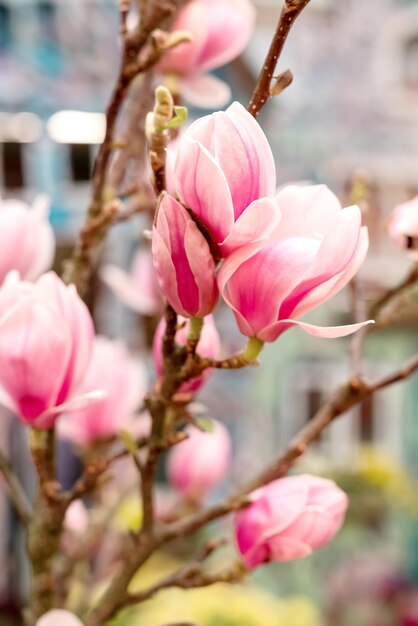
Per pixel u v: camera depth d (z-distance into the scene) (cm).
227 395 298
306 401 302
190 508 117
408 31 296
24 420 81
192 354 75
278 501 83
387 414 304
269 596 274
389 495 273
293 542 83
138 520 122
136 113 96
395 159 299
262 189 71
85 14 267
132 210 96
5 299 80
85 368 80
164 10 83
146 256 112
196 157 69
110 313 237
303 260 71
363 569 284
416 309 261
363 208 90
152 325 113
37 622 86
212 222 70
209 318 84
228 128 69
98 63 270
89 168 269
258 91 74
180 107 72
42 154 267
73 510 105
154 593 87
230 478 292
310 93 296
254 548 84
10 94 265
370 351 300
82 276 92
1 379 79
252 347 74
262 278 72
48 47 267
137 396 103
